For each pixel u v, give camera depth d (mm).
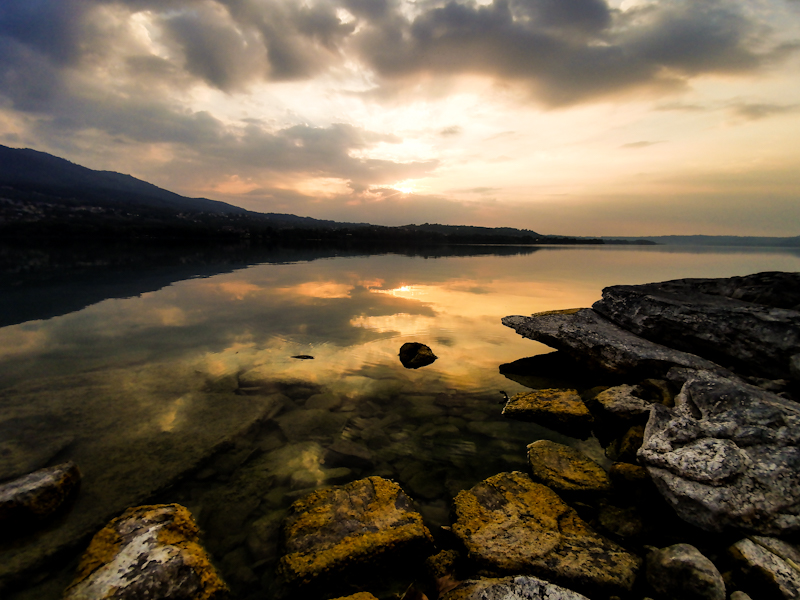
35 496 4070
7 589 3387
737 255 65938
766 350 7148
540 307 16328
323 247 70750
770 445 4328
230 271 28516
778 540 3561
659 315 9008
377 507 4305
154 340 10891
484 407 7297
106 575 3232
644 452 4711
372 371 8797
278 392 7570
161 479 4895
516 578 3346
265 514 4418
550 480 4957
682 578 3248
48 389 7500
